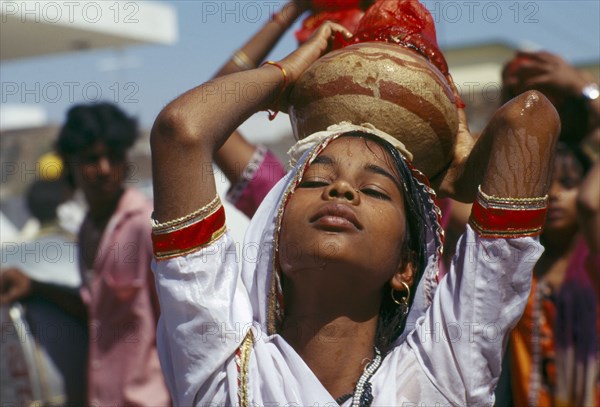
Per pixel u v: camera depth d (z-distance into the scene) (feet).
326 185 16.58
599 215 27.45
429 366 16.11
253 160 25.79
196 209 16.01
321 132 17.08
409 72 16.93
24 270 30.71
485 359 16.05
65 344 30.22
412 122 16.89
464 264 16.05
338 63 17.10
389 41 18.06
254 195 25.67
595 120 27.81
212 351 15.90
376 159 16.67
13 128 62.59
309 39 18.70
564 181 28.04
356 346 16.61
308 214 16.21
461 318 15.94
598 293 27.27
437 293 16.52
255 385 15.94
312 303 16.57
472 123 41.86
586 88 27.53
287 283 16.98
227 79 17.07
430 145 17.15
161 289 16.12
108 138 30.78
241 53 25.07
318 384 15.90
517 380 27.14
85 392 30.12
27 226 50.98
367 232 16.12
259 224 17.48
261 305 17.01
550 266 27.91
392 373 16.11
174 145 16.06
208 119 16.35
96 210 30.94
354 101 16.90
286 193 16.67
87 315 30.42
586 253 27.61
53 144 33.63
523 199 15.85
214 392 16.06
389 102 16.83
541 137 15.94
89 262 30.71
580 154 28.14
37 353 30.01
